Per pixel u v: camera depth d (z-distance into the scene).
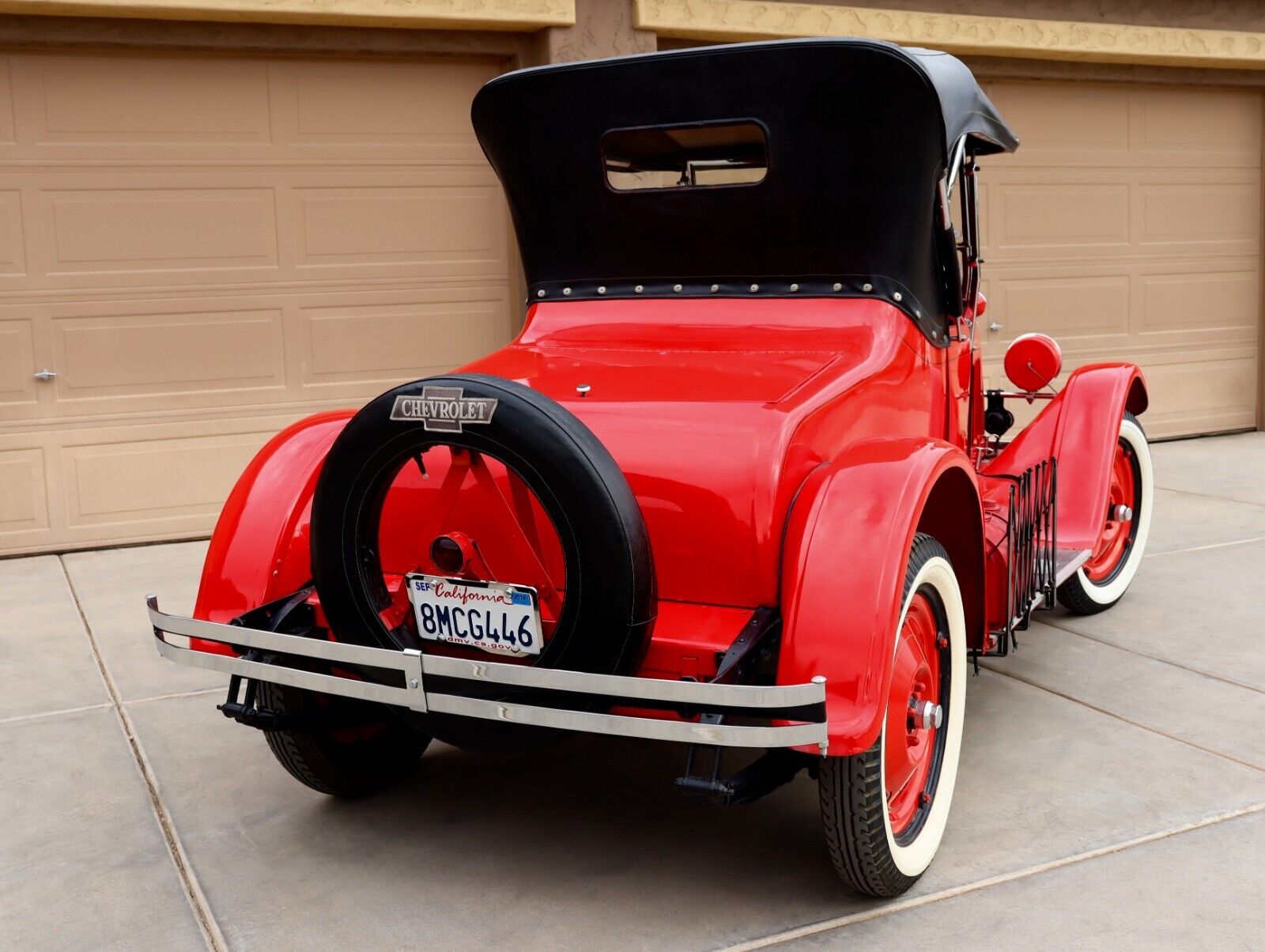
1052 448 4.09
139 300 5.84
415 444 2.43
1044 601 3.73
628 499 2.31
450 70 6.32
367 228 6.24
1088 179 8.09
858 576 2.29
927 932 2.46
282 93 5.99
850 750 2.20
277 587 2.81
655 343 3.11
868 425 2.79
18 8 5.31
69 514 5.84
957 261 3.27
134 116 5.74
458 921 2.57
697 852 2.85
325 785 3.09
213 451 6.06
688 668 2.36
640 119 3.04
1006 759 3.30
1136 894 2.58
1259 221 8.77
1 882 2.77
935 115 2.79
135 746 3.57
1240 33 8.07
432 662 2.38
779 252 3.04
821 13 6.81
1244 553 5.45
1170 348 8.55
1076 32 7.54
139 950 2.48
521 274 6.57
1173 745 3.37
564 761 3.42
